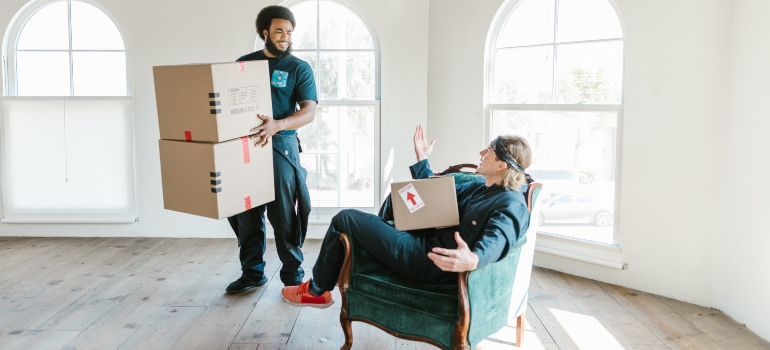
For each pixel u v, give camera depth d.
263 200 3.24
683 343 3.00
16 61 5.04
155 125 5.01
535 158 4.32
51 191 5.07
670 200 3.60
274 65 3.45
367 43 5.02
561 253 4.15
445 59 4.77
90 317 3.29
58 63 5.03
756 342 3.01
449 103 4.77
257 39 5.00
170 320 3.27
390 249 2.66
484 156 2.72
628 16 3.71
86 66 5.03
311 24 5.00
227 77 2.95
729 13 3.29
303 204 3.59
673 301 3.60
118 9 4.91
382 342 3.02
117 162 5.04
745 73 3.16
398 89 4.98
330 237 2.81
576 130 4.09
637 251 3.78
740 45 3.21
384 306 2.63
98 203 5.09
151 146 5.03
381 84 4.98
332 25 5.00
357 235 2.72
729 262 3.34
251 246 3.72
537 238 4.33
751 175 3.12
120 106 4.99
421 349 2.94
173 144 3.07
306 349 2.93
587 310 3.46
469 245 2.60
